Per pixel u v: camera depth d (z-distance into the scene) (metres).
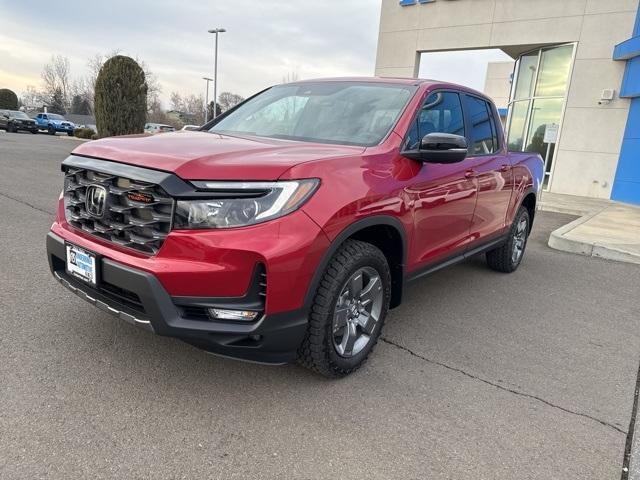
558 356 3.70
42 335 3.32
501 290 5.20
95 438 2.38
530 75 16.70
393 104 3.64
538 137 16.28
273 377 3.05
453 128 4.11
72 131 38.75
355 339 3.11
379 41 18.03
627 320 4.56
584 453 2.57
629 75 13.50
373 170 3.02
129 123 22.03
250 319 2.50
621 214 11.04
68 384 2.79
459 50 16.83
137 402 2.69
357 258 2.85
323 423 2.64
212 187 2.41
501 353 3.67
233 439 2.46
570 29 14.57
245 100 4.48
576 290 5.39
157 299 2.41
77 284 2.97
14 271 4.45
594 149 14.63
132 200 2.60
